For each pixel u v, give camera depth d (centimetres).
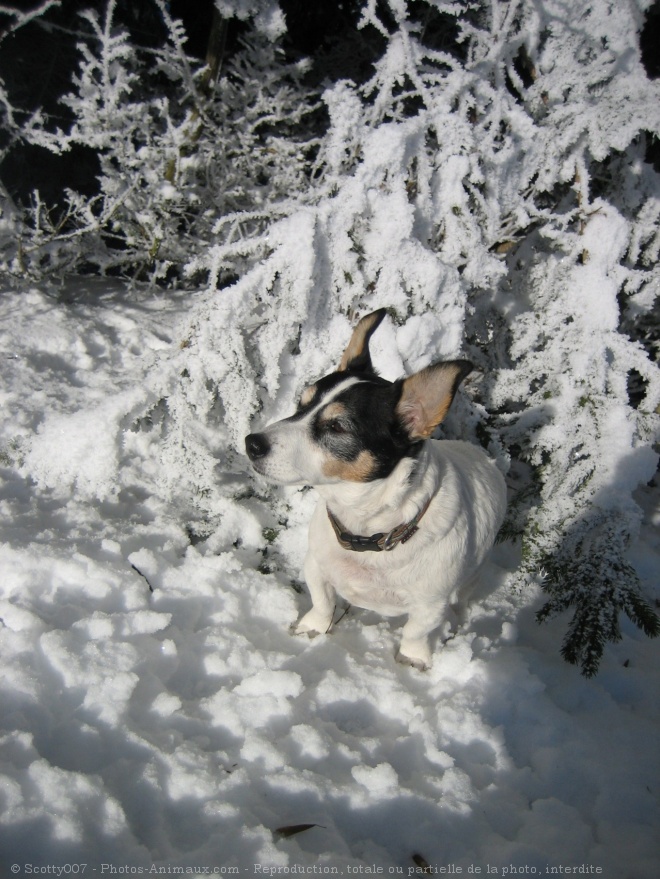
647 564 108
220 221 99
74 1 143
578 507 99
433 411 74
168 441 96
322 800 67
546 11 110
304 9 169
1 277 131
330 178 104
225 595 88
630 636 97
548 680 87
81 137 125
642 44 144
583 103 107
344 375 80
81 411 92
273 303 96
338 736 75
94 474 91
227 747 71
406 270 99
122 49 126
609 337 106
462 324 105
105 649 75
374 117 109
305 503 104
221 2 119
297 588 97
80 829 58
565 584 92
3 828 58
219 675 79
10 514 90
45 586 82
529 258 118
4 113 140
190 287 149
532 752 79
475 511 87
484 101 108
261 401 102
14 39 138
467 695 83
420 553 80
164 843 61
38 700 68
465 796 70
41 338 117
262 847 61
